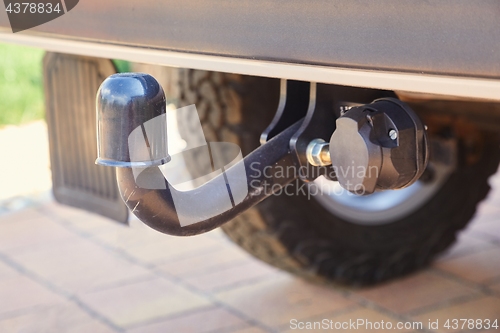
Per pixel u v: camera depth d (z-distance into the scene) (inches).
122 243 102.7
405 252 85.8
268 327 77.5
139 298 85.3
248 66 39.9
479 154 81.4
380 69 34.3
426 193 85.5
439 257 92.8
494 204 117.9
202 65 42.4
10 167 136.3
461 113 65.9
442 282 88.5
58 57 58.1
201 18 41.5
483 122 68.8
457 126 75.5
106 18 47.3
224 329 77.2
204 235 105.2
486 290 86.2
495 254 97.3
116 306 83.3
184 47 43.0
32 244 102.7
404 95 45.6
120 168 38.3
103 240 104.1
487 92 31.2
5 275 92.4
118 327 78.2
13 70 185.2
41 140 152.7
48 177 131.3
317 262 80.3
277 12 37.8
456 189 85.9
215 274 91.8
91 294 86.6
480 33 30.8
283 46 38.0
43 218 112.8
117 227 108.6
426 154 41.4
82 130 56.8
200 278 90.7
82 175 57.7
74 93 57.1
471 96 31.8
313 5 36.2
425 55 32.6
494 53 30.5
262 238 77.1
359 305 82.5
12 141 152.0
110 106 37.0
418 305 82.3
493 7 30.2
